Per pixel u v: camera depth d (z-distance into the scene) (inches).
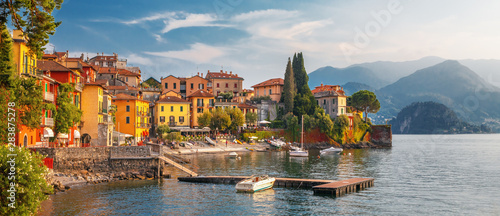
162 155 2832.2
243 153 5310.0
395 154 5438.0
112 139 3609.7
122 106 4960.6
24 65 2213.3
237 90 7755.9
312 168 3553.2
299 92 7219.5
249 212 1852.9
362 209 1919.3
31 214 1325.0
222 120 5851.4
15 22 1392.7
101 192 2209.6
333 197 2174.0
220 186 2472.9
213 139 5802.2
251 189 2294.5
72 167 2524.6
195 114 6127.0
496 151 6087.6
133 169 2721.5
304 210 1894.7
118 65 6678.2
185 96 7007.9
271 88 7544.3
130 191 2260.1
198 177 2632.9
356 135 7160.4
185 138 5467.5
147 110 5462.6
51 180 2215.8
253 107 6889.8
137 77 6092.5
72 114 2733.8
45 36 1433.3
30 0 1373.0
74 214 1739.7
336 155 5201.8
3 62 1494.8
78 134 2876.5
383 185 2586.1
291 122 6579.7
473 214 1840.6
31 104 1945.1
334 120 7012.8
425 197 2191.2
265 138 6343.5
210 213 1829.5
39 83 2333.9
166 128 5457.7
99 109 3221.0
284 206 1966.0
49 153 2433.6
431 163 4114.2
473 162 4249.5
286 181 2506.2
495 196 2228.1
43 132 2423.7
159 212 1829.5
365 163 4079.7
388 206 1978.3
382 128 7396.7
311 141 6673.2
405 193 2303.2
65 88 2726.4
